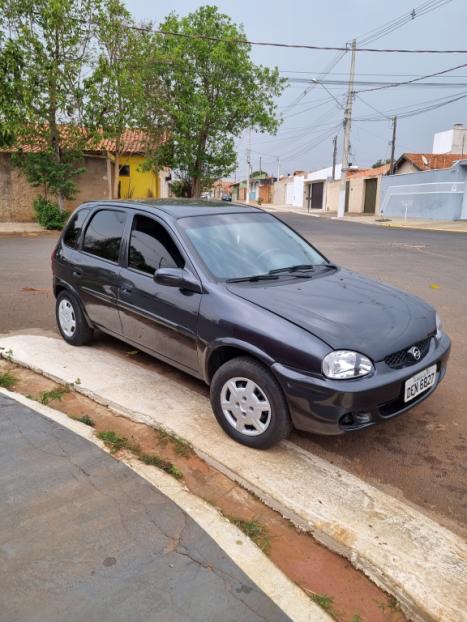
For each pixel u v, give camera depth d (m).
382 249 14.75
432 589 2.29
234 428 3.44
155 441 3.53
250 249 4.17
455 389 4.52
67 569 2.35
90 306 4.87
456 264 11.81
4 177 20.77
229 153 24.98
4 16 15.57
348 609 2.21
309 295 3.60
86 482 3.01
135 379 4.47
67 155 18.08
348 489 2.98
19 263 10.87
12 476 3.04
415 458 3.42
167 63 22.22
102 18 16.50
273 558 2.50
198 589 2.26
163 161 24.33
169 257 3.99
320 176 52.12
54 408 3.99
